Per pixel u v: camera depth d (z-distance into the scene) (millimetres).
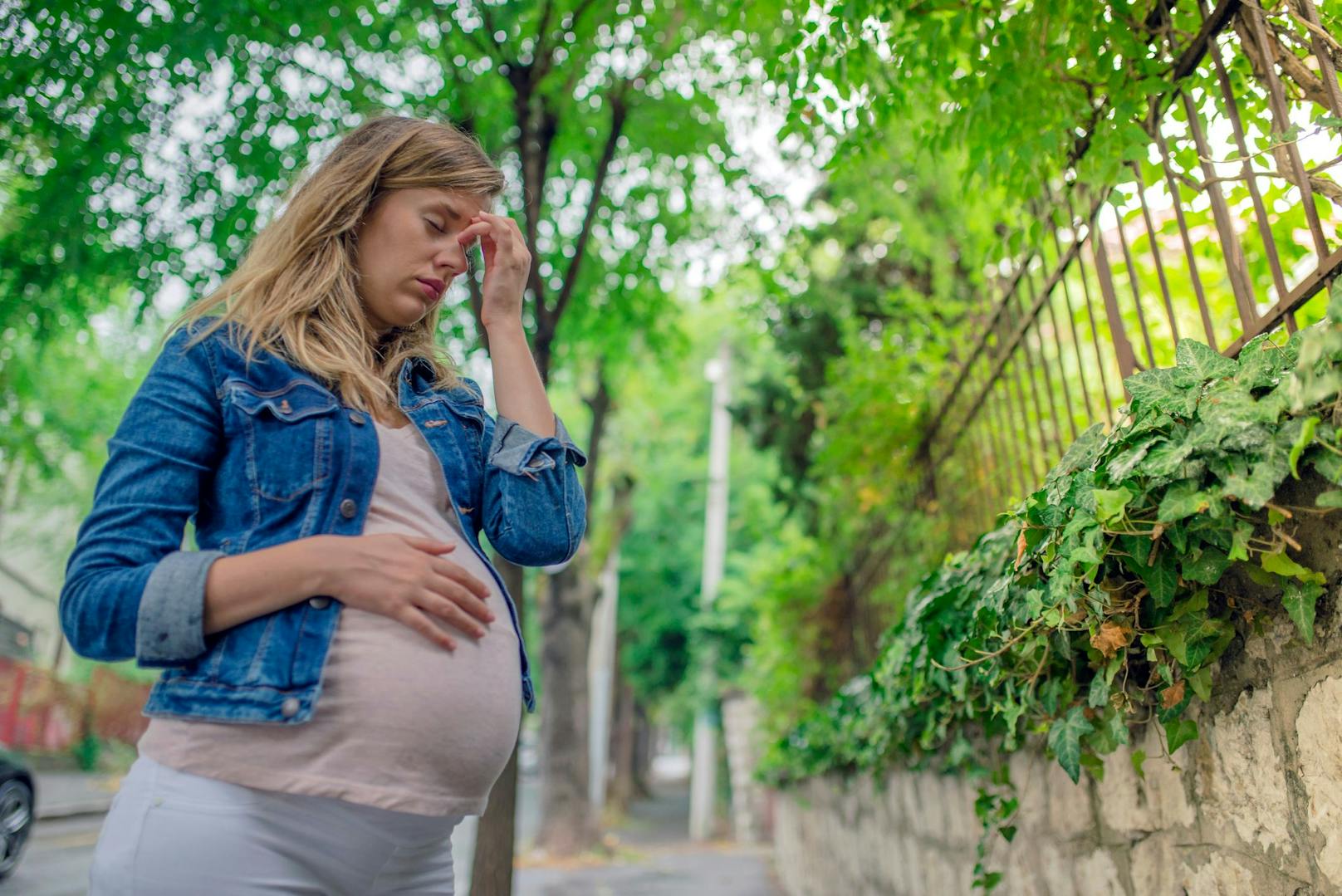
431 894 1297
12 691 17344
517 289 1625
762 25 4273
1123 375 2336
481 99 5734
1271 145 1740
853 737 4727
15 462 16141
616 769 23234
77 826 12125
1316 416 1199
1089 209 2502
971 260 6570
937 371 4566
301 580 1158
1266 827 1661
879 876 5355
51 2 4188
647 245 7383
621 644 24078
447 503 1407
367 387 1341
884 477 5102
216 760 1117
